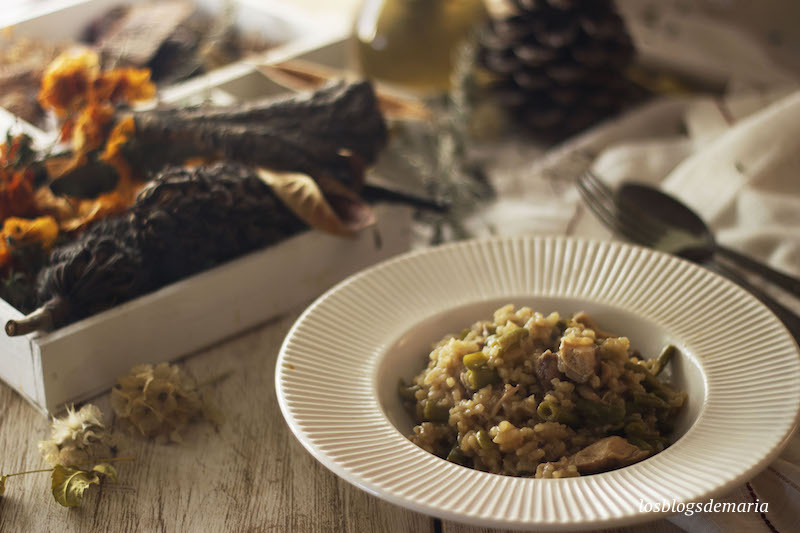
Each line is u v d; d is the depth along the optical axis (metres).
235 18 1.18
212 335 0.72
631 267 0.68
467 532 0.59
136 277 0.67
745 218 0.82
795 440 0.63
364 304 0.66
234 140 0.75
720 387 0.59
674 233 0.79
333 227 0.72
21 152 0.75
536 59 0.96
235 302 0.72
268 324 0.75
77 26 1.15
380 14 1.01
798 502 0.59
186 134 0.76
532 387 0.60
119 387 0.68
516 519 0.50
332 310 0.65
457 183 0.87
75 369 0.66
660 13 1.41
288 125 0.79
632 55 1.00
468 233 0.84
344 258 0.76
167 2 1.19
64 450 0.62
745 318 0.63
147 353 0.69
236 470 0.63
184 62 1.05
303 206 0.72
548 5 0.98
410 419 0.63
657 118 0.99
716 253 0.77
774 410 0.56
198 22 1.18
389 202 0.78
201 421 0.67
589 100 0.99
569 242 0.70
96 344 0.66
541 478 0.55
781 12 1.39
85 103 0.80
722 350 0.61
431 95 1.05
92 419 0.63
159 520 0.60
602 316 0.66
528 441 0.58
